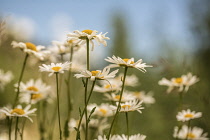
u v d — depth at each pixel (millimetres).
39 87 695
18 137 817
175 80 732
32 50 662
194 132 705
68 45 692
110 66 575
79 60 759
